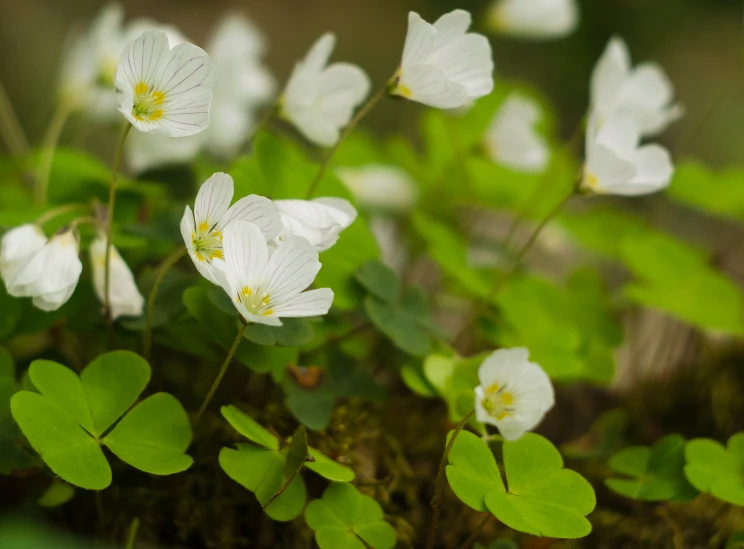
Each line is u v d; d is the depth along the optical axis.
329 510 0.52
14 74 0.97
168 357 0.57
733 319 0.61
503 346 0.59
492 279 0.61
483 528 0.55
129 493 0.54
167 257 0.58
